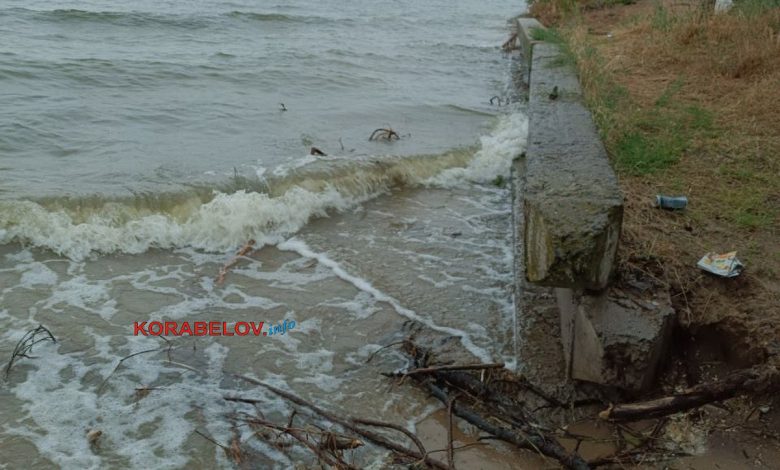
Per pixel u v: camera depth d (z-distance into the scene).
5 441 3.67
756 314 3.95
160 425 3.85
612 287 3.97
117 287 5.27
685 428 3.73
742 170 5.84
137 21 15.24
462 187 7.48
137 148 7.75
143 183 6.64
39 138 7.84
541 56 9.62
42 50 11.82
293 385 4.21
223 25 16.09
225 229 6.08
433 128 9.13
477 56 14.85
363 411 3.99
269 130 8.68
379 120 9.41
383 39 16.44
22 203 6.00
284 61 12.49
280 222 6.32
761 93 7.57
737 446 3.58
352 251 5.93
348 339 4.69
